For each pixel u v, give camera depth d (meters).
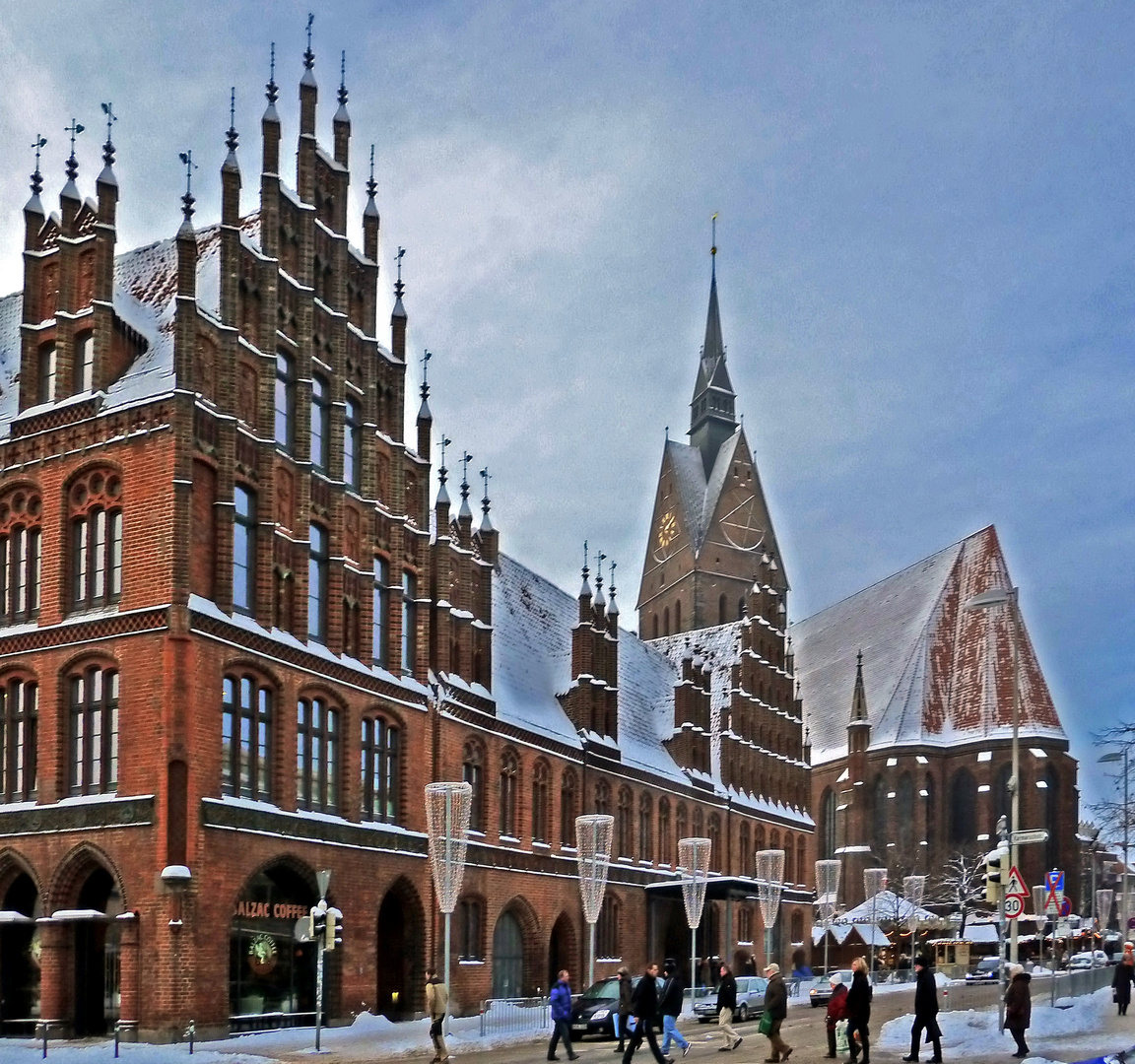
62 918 37.97
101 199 42.38
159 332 43.19
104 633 39.66
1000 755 140.00
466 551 57.97
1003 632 147.88
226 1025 38.62
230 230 42.94
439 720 52.75
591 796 67.25
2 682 41.78
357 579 48.62
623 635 90.25
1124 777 66.69
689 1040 40.91
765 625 96.81
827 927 81.81
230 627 40.53
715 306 156.00
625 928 69.62
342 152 50.69
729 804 85.06
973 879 132.75
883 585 181.38
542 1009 50.00
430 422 54.84
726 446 146.50
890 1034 38.09
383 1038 39.78
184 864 37.75
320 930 36.12
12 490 42.72
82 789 39.75
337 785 45.84
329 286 48.69
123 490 40.19
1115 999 44.75
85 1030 38.94
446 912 41.59
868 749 145.88
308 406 45.72
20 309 49.50
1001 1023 37.47
